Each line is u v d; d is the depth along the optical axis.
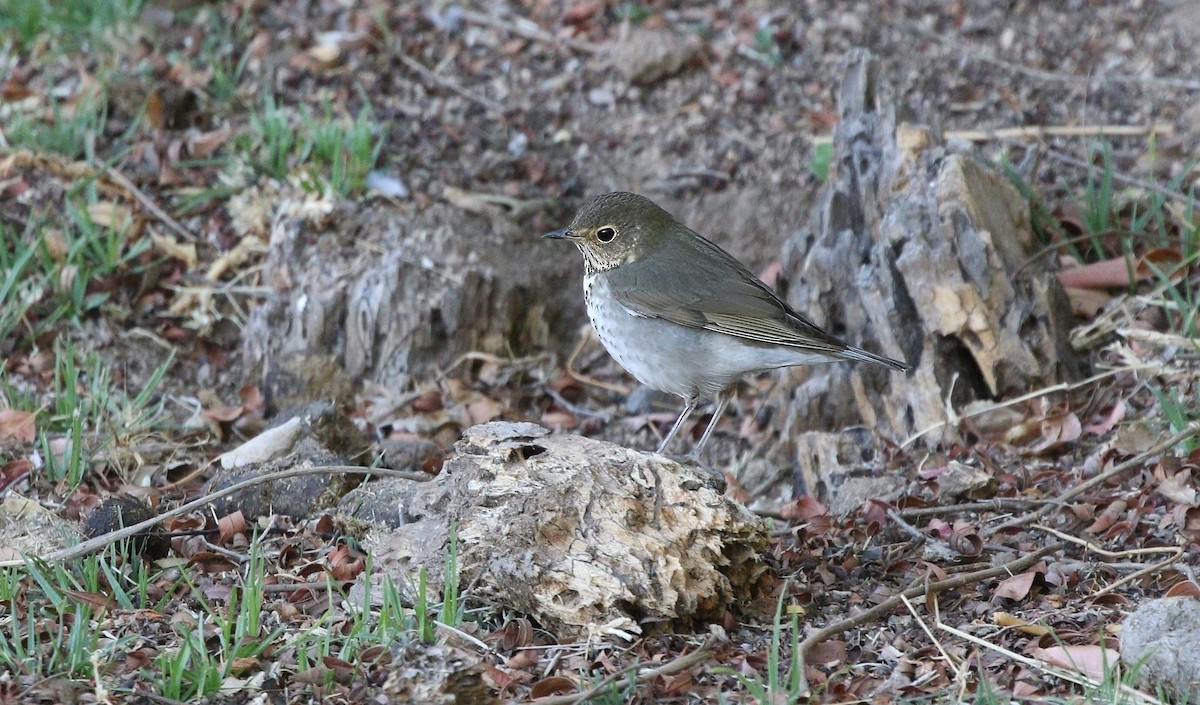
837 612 8.65
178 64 14.91
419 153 14.47
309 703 7.30
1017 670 7.76
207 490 10.17
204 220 13.79
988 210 12.04
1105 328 11.99
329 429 11.03
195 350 13.06
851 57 12.83
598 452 8.56
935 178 12.05
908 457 11.23
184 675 7.42
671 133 14.86
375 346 13.05
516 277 13.63
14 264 12.84
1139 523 9.52
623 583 8.02
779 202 14.27
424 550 8.52
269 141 14.08
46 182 13.66
